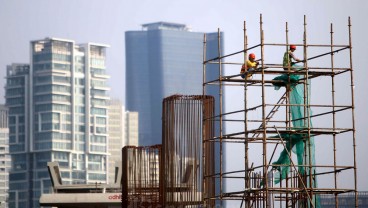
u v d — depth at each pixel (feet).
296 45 248.11
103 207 367.25
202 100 268.82
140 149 312.09
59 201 367.04
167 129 270.67
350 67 247.50
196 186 268.62
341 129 247.09
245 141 250.57
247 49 251.60
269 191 244.01
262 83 243.40
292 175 253.65
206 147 266.36
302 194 250.37
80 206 367.86
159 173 285.02
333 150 247.50
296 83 252.42
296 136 252.62
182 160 268.82
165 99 271.49
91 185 384.68
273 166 244.63
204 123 267.80
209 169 266.16
